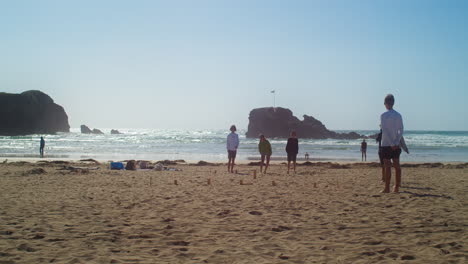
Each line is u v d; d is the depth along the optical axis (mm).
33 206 7258
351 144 68188
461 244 4648
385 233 5262
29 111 142250
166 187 10438
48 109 154000
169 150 44875
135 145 58250
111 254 4277
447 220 6035
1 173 14383
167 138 95188
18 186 10438
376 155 38094
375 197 8477
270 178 13375
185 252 4375
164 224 5824
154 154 37312
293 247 4598
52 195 8758
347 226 5676
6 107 136000
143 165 18297
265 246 4645
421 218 6195
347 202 7816
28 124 141875
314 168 19406
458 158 34625
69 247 4535
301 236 5121
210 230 5465
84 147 51125
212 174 15234
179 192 9352
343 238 5004
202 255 4273
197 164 22375
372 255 4266
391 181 12078
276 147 54719
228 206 7371
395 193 9055
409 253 4312
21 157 30906
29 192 9242
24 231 5285
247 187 10500
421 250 4430
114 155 35281
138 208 7137
